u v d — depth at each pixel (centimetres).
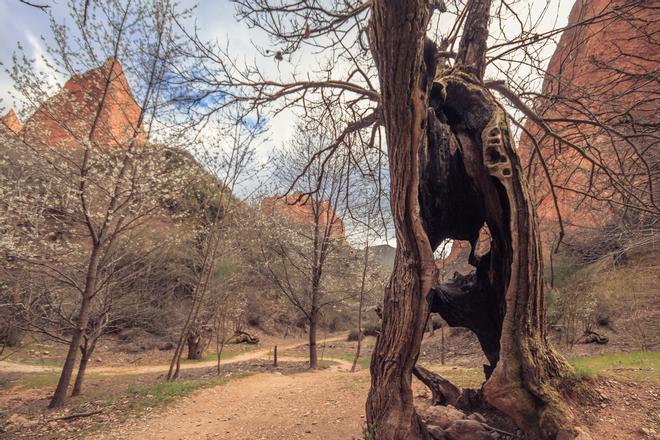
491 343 454
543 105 605
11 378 1281
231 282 1580
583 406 352
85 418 764
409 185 351
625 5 500
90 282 967
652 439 319
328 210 1395
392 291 388
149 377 1374
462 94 393
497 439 399
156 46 916
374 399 385
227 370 1488
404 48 292
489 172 349
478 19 459
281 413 712
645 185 691
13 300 997
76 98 948
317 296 1534
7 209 943
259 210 1568
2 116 880
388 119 338
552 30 464
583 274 1293
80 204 942
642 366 570
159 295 1394
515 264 340
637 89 632
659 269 1309
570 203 927
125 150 987
